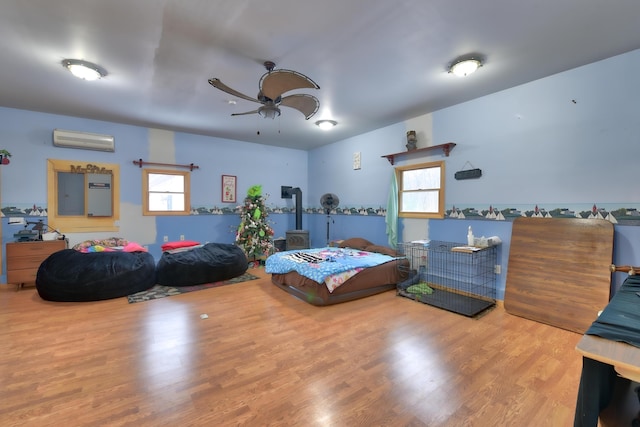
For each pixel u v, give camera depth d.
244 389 1.87
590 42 2.46
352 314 3.14
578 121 2.92
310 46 2.52
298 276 3.63
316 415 1.64
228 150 6.04
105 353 2.29
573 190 2.96
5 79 3.16
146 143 5.16
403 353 2.32
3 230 4.14
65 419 1.59
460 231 3.94
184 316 3.06
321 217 6.63
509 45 2.51
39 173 4.34
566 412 1.66
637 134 2.60
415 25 2.22
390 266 3.97
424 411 1.68
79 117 4.55
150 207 5.28
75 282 3.40
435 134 4.20
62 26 2.22
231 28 2.26
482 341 2.53
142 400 1.75
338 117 4.50
